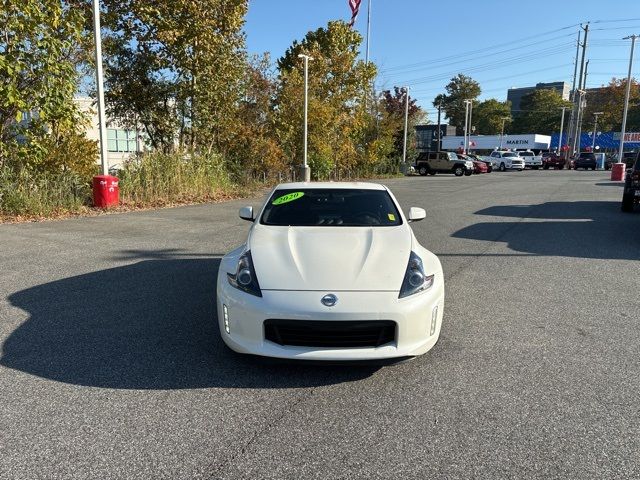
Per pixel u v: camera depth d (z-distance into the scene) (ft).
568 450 9.21
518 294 19.02
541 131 331.57
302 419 10.22
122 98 56.75
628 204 42.68
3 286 19.42
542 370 12.53
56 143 41.86
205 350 13.50
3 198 36.35
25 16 33.58
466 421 10.18
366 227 15.48
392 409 10.63
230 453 9.08
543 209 45.55
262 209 17.03
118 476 8.42
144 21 52.70
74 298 17.97
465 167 122.83
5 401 10.78
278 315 11.30
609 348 13.94
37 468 8.59
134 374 12.10
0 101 34.32
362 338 11.46
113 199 42.04
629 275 21.91
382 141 114.32
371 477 8.45
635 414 10.47
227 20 56.39
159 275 21.21
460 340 14.47
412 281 12.23
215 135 64.03
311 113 82.43
